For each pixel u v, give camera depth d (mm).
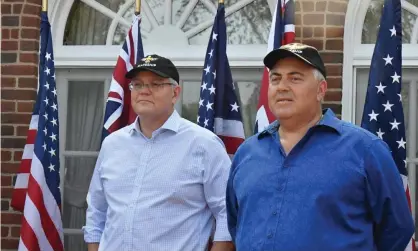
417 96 6566
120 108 6086
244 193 3840
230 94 6066
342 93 6473
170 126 4836
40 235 6070
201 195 4812
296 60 3766
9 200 6770
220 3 6105
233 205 4250
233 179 4078
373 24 6613
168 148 4820
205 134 4867
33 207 6051
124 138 4957
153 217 4699
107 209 5027
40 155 6125
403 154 5492
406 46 6586
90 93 7148
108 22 7176
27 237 6016
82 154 7129
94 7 7191
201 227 4805
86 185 7109
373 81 5582
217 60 6066
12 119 6816
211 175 4805
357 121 6582
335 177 3615
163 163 4785
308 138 3756
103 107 7133
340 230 3596
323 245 3555
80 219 7094
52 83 6309
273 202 3697
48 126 6250
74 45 7145
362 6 6562
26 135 6805
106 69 7121
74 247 7070
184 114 7000
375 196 3674
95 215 5105
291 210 3629
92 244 5070
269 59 3822
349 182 3613
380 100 5555
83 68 7137
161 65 4805
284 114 3773
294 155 3740
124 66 6160
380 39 5609
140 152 4855
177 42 7035
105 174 4930
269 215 3689
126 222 4719
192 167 4773
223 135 6027
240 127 6043
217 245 4781
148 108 4773
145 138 4879
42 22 6371
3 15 6887
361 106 6582
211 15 7055
